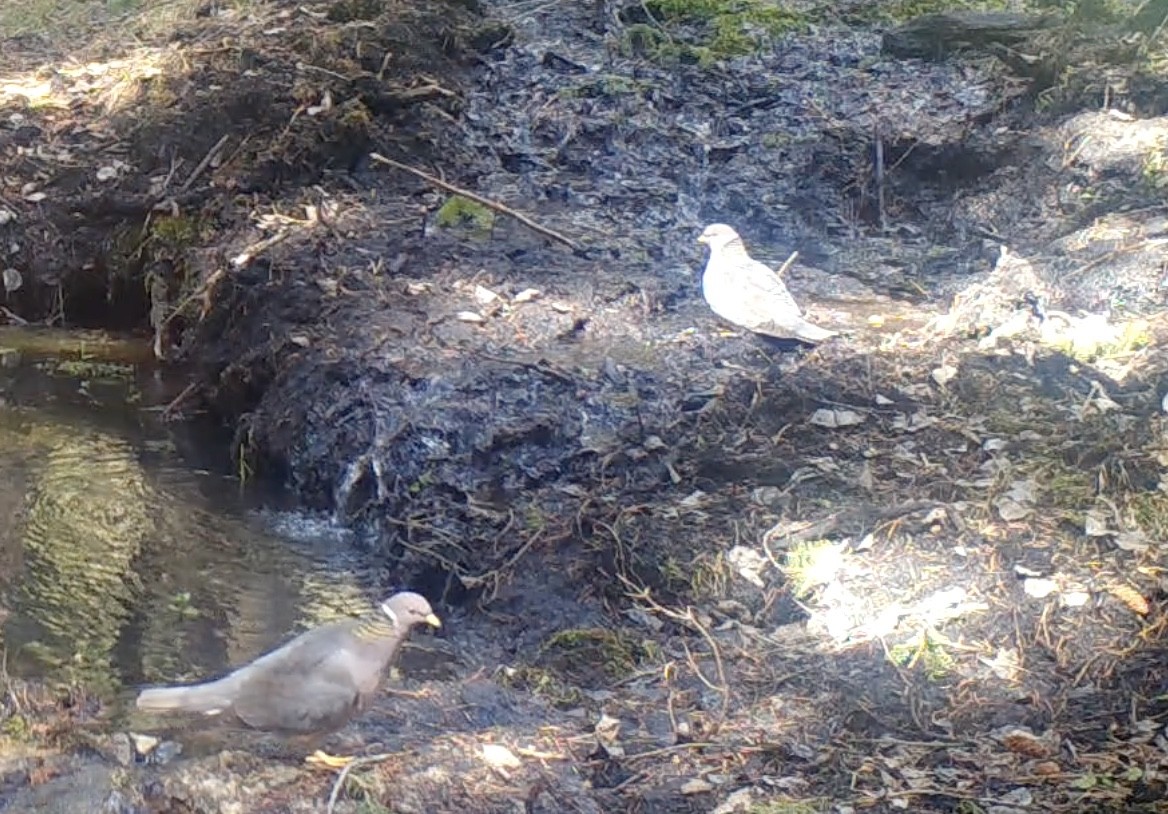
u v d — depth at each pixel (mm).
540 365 6965
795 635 5281
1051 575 5418
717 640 5277
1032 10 11141
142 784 4156
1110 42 10172
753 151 9547
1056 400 6539
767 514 5891
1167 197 8398
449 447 6531
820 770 4559
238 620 5695
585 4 11547
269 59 10172
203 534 6504
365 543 6469
